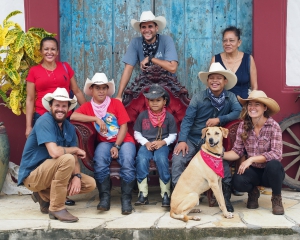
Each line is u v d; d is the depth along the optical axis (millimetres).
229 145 4254
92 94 4500
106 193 4148
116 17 5367
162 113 4465
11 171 4930
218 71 4230
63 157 3707
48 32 5051
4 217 3922
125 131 4375
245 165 3953
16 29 4738
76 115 4312
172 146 4613
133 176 4160
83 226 3637
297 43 5094
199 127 4461
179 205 3816
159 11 5363
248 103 4047
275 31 5062
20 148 5125
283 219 3801
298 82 5129
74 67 5367
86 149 4289
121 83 4906
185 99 4738
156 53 4910
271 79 5098
